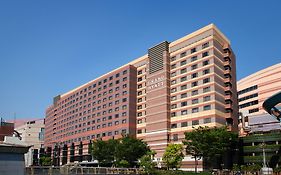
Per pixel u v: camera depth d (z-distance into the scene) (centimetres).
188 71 10381
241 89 15425
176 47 11038
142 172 7744
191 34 10594
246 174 7706
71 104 17112
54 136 19112
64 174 5038
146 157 8112
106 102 13825
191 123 9844
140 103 12500
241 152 9225
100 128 13900
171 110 10662
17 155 2016
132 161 9831
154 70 11531
